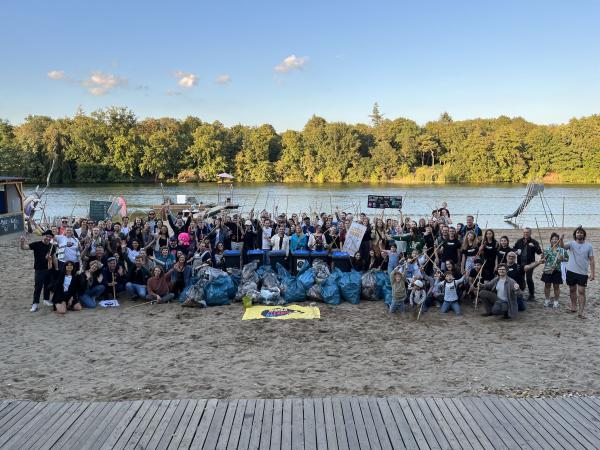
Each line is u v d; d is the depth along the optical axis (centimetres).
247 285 1123
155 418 591
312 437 547
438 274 1094
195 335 917
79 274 1087
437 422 579
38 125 8738
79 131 8200
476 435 550
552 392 669
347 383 707
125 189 6762
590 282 1332
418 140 8875
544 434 552
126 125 9025
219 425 573
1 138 8456
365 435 551
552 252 1063
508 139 7869
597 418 588
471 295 1112
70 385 707
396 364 777
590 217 3462
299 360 796
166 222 2045
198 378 728
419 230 1376
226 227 1402
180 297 1109
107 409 615
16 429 568
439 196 5269
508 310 981
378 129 9756
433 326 962
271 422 580
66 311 1065
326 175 8762
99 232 1309
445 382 707
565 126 8319
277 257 1252
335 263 1230
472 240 1158
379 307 1093
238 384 706
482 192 5894
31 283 1369
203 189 6806
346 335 914
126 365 780
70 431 562
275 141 9769
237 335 916
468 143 8219
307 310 1061
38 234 2428
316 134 8988
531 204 4412
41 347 862
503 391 674
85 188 6950
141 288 1149
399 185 7656
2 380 727
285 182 8981
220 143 9138
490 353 821
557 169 7838
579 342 870
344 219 1594
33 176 7812
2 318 1030
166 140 8869
